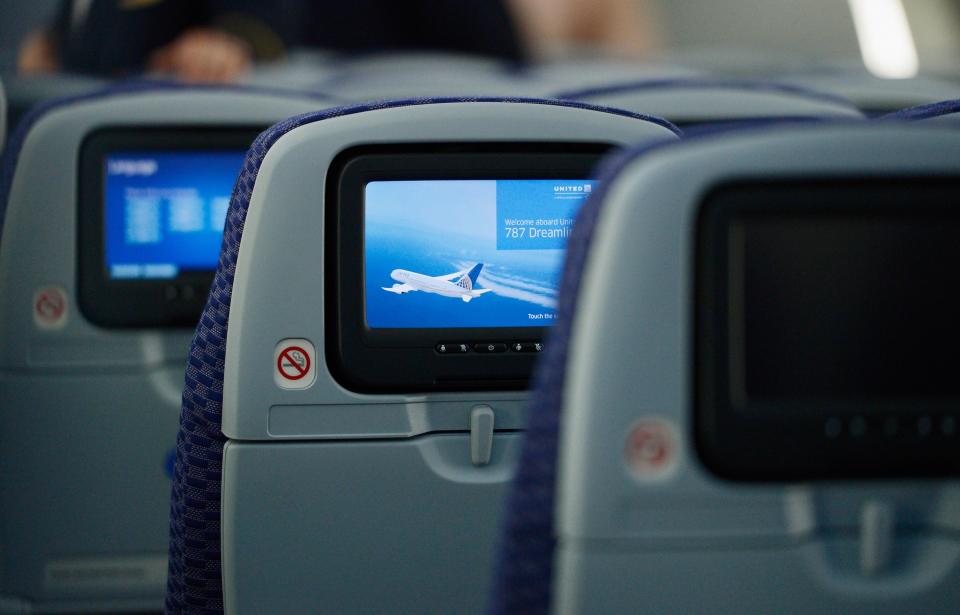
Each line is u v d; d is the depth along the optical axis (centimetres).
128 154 301
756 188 130
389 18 530
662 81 302
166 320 310
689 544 135
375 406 212
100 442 321
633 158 133
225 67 511
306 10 540
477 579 223
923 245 132
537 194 210
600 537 134
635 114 213
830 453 133
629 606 137
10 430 319
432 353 210
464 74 455
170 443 322
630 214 129
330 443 212
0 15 633
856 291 132
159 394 318
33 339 311
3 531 328
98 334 311
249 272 204
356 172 204
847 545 138
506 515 144
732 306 130
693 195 129
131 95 303
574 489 133
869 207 131
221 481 222
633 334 130
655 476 132
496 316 212
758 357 131
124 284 307
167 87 305
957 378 134
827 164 129
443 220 208
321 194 203
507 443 218
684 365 131
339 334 208
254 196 203
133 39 521
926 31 701
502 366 212
